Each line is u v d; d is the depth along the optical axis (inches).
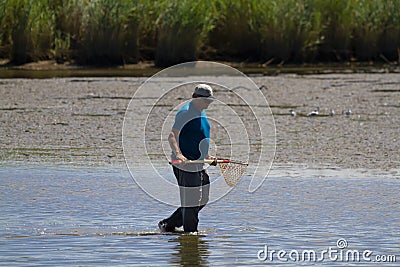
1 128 1409.9
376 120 1533.0
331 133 1385.3
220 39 2790.4
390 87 2076.8
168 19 2635.3
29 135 1349.7
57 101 1755.7
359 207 895.7
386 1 2871.6
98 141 1301.7
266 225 824.9
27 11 2566.4
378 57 2866.6
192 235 788.0
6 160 1152.2
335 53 2837.1
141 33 2699.3
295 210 884.0
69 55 2625.5
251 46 2783.0
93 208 891.4
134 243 759.7
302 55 2770.7
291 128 1437.0
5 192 960.3
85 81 2162.9
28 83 2090.3
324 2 2837.1
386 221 837.2
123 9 2630.4
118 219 847.7
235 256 719.7
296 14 2758.4
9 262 694.5
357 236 784.3
